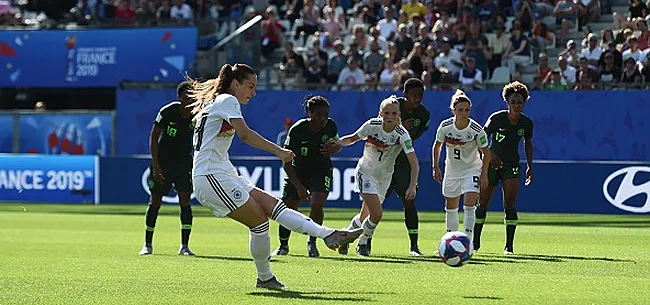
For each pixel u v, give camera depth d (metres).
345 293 13.51
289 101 39.88
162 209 36.78
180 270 16.88
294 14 46.28
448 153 20.25
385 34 42.75
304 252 20.86
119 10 46.75
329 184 20.09
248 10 46.59
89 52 45.44
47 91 47.94
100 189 39.41
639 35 38.09
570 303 12.55
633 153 36.53
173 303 12.56
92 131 42.38
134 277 15.74
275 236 25.62
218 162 13.54
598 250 21.27
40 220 31.56
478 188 20.11
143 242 23.77
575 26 41.88
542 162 34.06
